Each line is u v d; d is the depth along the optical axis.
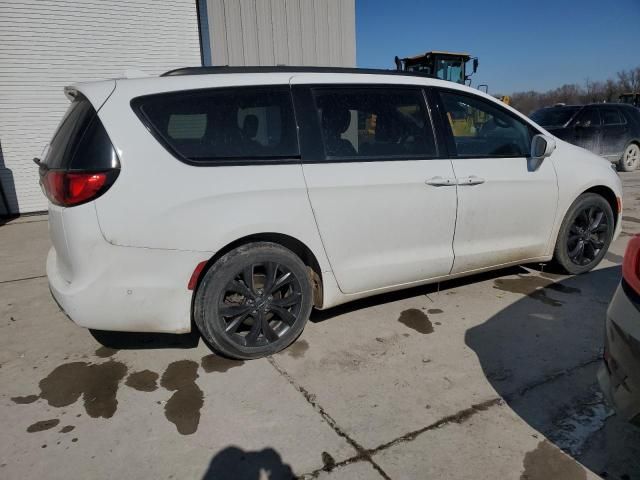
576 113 10.64
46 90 7.59
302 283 2.81
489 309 3.44
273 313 2.83
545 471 1.92
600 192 4.02
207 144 2.52
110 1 7.70
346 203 2.81
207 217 2.46
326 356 2.82
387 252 3.04
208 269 2.58
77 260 2.31
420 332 3.11
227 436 2.13
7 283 4.28
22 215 7.86
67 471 1.94
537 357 2.79
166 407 2.36
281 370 2.68
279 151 2.67
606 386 1.89
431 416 2.26
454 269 3.35
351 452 2.03
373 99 3.00
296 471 1.93
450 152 3.20
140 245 2.35
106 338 3.12
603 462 1.97
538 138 3.43
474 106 3.40
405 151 3.05
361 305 3.54
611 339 1.86
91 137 2.30
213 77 2.63
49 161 2.57
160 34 8.19
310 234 2.74
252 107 2.65
